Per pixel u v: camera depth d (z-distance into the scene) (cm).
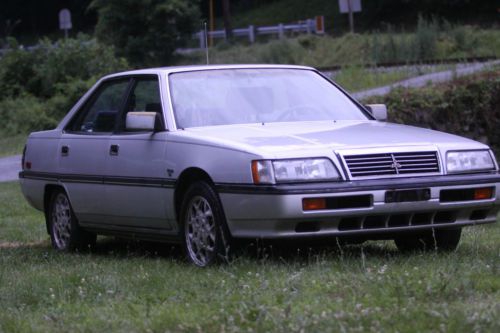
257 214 699
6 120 2744
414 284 593
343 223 707
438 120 1838
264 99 844
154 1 3603
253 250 759
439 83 1911
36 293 663
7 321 576
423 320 512
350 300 566
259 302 568
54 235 967
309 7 5856
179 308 575
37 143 986
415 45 3181
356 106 881
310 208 689
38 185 976
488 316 512
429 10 5228
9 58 2959
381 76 2386
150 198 806
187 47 3978
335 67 2773
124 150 838
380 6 5412
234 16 6166
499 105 1853
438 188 723
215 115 816
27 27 7044
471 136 1852
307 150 708
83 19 6819
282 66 895
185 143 768
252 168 700
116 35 3666
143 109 848
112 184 852
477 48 3266
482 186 744
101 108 910
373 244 887
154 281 679
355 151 714
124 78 892
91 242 942
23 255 901
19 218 1247
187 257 770
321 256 764
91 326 551
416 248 815
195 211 762
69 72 2911
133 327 539
